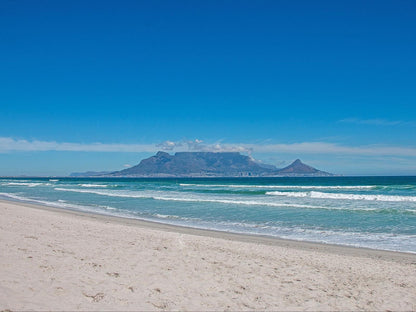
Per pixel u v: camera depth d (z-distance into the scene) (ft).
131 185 236.22
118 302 17.29
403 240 40.40
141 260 26.23
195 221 57.77
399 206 72.84
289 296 19.86
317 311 17.76
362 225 51.13
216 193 130.31
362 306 18.76
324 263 28.50
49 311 15.46
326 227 50.11
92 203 93.09
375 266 27.91
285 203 83.92
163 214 67.67
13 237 32.09
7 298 16.42
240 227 51.21
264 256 30.32
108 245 31.37
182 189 168.14
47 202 97.14
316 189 150.61
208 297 18.94
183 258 27.81
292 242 39.63
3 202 91.35
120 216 64.85
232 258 28.89
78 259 25.13
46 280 19.67
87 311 15.81
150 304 17.35
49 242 30.91
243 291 20.31
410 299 20.06
